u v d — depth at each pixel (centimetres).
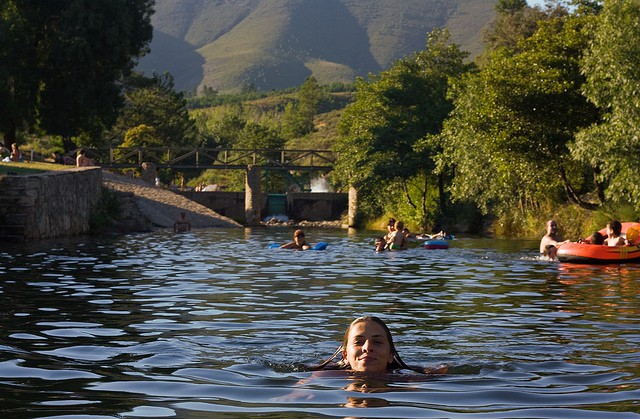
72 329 842
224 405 514
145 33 5759
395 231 2411
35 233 2525
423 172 4912
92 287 1251
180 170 8719
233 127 11831
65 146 5734
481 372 630
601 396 546
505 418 485
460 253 2270
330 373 616
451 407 512
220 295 1188
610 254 1878
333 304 1098
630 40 2516
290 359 683
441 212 4756
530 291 1288
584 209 3397
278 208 6650
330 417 485
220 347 745
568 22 3173
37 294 1147
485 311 1038
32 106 5241
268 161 6366
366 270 1669
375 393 550
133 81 6644
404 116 5047
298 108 17538
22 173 2919
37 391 554
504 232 3844
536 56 3072
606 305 1107
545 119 3047
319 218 6612
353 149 5109
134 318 933
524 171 3161
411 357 700
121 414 491
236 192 6450
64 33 5175
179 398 534
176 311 1001
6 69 4884
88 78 5303
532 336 830
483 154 3428
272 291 1254
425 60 5419
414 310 1045
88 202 3212
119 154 7712
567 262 1920
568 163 3169
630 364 670
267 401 526
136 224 3612
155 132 8175
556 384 586
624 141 2514
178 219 4294
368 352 619
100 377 604
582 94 2730
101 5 5384
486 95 3152
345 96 19962
